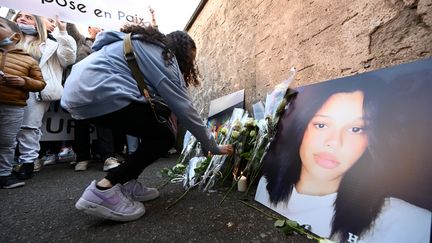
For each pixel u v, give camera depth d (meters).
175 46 1.11
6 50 1.74
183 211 1.12
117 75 0.98
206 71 2.85
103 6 2.43
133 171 1.12
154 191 1.32
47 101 2.25
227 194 1.28
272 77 1.61
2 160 1.73
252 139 1.41
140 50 1.00
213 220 1.01
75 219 1.12
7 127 1.71
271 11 1.60
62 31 2.28
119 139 2.94
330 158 0.92
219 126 2.11
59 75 2.32
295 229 0.86
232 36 2.16
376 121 0.82
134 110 1.03
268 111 1.41
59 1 2.23
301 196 0.95
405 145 0.71
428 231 0.60
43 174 2.25
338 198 0.83
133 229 0.98
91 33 2.91
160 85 0.97
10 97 1.69
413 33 0.82
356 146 0.85
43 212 1.24
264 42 1.69
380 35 0.93
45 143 2.94
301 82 1.34
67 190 1.65
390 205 0.69
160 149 1.17
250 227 0.93
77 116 1.05
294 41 1.39
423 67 0.74
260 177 1.23
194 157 1.89
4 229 1.05
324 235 0.81
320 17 1.21
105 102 0.96
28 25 2.29
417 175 0.66
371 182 0.75
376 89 0.86
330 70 1.15
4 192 1.64
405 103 0.75
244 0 1.95
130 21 2.54
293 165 1.06
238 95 2.00
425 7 0.78
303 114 1.13
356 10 1.02
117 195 1.04
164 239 0.88
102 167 2.53
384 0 0.91
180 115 1.01
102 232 0.97
